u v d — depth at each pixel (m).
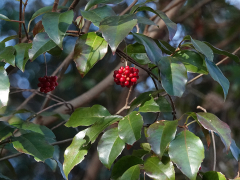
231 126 1.77
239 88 1.75
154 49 1.05
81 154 1.04
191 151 1.01
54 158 1.11
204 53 1.04
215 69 1.07
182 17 1.68
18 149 1.07
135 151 1.09
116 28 1.02
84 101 1.34
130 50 1.12
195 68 1.09
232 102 1.80
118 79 1.11
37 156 1.06
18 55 1.06
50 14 1.04
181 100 1.88
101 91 1.35
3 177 1.13
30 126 1.12
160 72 1.05
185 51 1.10
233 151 1.08
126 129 1.03
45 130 1.14
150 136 1.02
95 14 1.06
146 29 1.37
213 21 1.89
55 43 1.05
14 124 1.11
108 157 1.02
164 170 1.03
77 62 1.05
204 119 1.03
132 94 1.79
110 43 1.01
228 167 1.66
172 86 1.04
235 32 1.84
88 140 1.04
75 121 1.07
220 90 1.80
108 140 1.03
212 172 1.05
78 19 1.13
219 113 1.85
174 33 1.05
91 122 1.07
